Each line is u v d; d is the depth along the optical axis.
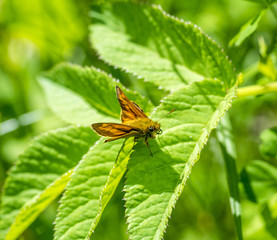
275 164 0.41
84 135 0.34
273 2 0.34
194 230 0.40
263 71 0.36
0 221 0.34
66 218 0.31
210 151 0.41
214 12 0.46
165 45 0.34
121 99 0.32
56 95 0.35
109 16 0.36
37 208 0.33
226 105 0.31
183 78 0.33
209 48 0.33
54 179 0.34
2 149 0.46
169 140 0.31
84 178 0.31
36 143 0.34
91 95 0.35
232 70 0.32
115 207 0.40
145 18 0.34
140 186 0.30
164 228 0.29
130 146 0.31
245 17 0.44
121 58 0.34
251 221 0.38
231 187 0.34
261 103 0.43
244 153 0.43
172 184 0.30
